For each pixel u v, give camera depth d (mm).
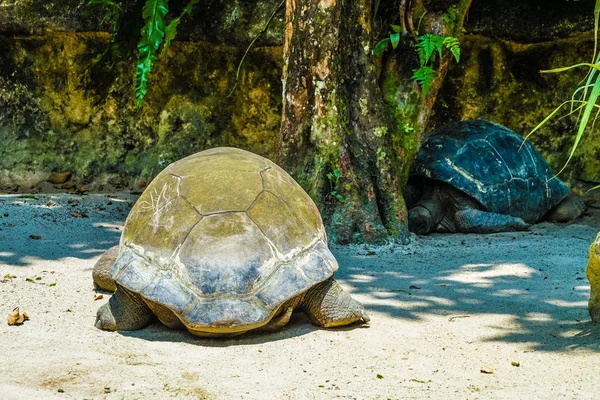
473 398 3801
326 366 4238
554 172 9906
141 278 4598
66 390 3754
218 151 5570
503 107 10109
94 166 10195
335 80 7562
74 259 6590
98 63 9727
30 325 4816
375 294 5797
